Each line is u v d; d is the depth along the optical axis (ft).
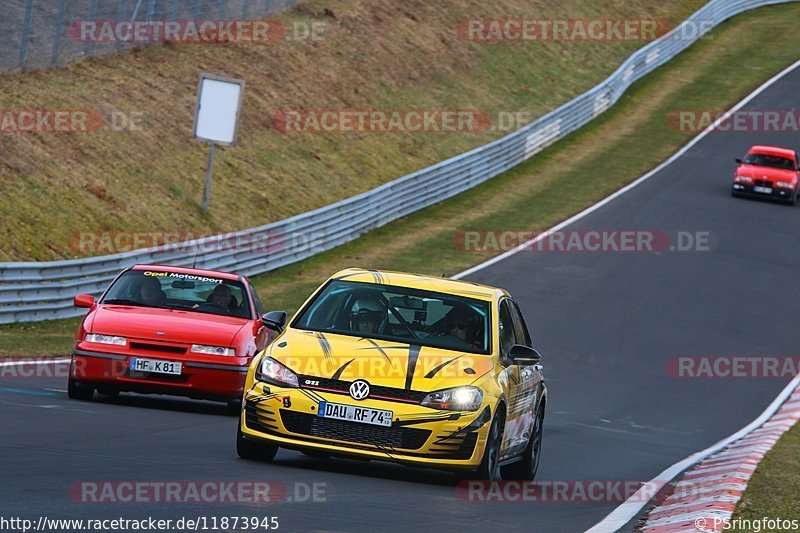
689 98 631.56
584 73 633.20
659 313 310.86
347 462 113.39
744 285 350.23
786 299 340.59
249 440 104.63
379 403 100.01
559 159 511.40
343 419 100.17
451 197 440.45
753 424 205.36
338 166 424.46
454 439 100.12
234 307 158.51
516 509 95.20
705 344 285.64
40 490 81.35
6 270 236.84
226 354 145.89
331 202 399.03
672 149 540.93
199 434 124.67
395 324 109.50
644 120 588.50
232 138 340.59
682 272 357.00
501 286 322.75
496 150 474.49
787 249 399.65
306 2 533.96
